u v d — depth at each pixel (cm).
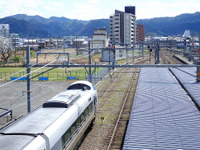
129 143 1198
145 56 8406
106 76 4866
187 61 5894
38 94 3628
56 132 1239
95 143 1741
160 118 1533
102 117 2217
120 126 2067
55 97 1645
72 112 1509
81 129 1716
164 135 1272
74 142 1552
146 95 2147
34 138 1078
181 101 1920
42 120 1287
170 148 1125
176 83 2697
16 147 977
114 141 1755
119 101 2936
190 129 1332
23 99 3331
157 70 3925
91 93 2058
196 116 1542
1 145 998
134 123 1468
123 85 3981
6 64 7012
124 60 7175
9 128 1192
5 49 7738
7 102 3184
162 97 2062
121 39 11600
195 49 5231
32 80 4866
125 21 11506
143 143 1192
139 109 1744
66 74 5347
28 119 1309
